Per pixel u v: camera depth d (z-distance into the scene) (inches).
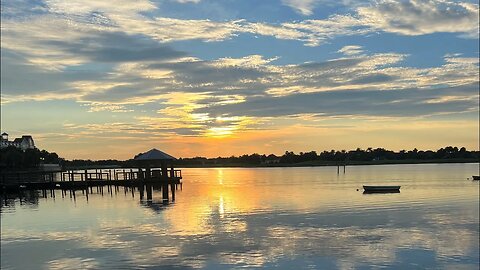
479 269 816.3
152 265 844.6
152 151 2620.6
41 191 2481.5
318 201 1883.6
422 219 1328.7
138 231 1153.4
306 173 6033.5
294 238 1056.2
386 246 973.8
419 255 901.2
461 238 1042.1
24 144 6245.1
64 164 6988.2
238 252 928.9
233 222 1290.6
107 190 2534.5
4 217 1430.9
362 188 2704.2
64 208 1658.5
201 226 1221.1
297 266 835.4
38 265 856.9
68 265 852.6
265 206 1690.5
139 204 1775.3
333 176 4793.3
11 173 3506.4
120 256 906.1
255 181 3853.3
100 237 1083.3
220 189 2689.5
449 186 2800.2
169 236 1087.6
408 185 2918.3
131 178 2650.1
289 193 2345.0
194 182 3752.5
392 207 1641.2
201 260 875.4
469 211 1505.9
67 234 1124.5
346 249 949.8
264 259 879.7
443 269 816.9
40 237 1092.5
